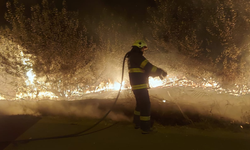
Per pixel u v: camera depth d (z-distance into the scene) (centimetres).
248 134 431
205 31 734
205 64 706
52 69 680
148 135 417
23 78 685
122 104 590
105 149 354
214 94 655
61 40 688
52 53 676
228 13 673
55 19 706
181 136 414
